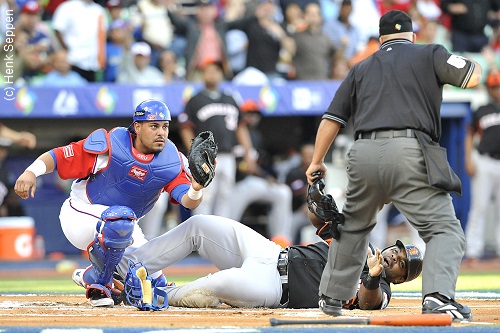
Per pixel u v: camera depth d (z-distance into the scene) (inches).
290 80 2395.4
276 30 2370.8
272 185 2260.1
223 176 2070.6
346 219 786.2
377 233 2214.6
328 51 2415.1
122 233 879.7
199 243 942.4
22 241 2262.6
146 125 927.0
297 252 917.8
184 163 964.0
